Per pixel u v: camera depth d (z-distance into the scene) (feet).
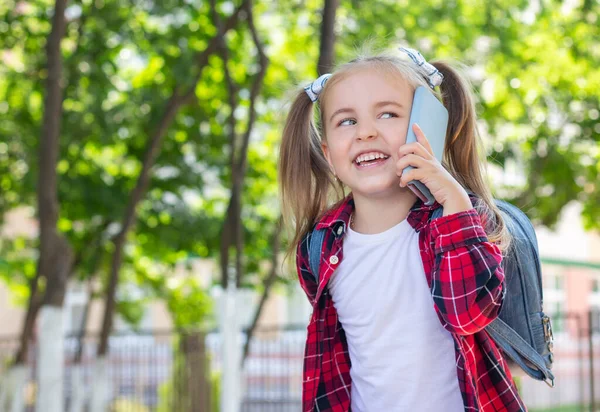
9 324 77.97
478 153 8.39
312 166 8.86
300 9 43.24
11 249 50.47
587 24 46.44
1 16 40.55
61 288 33.22
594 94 48.11
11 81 42.96
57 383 32.94
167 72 39.37
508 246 7.63
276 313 81.30
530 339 7.74
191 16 40.29
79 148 42.39
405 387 7.66
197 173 44.34
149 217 44.50
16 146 43.65
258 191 47.88
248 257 46.85
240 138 45.19
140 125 41.96
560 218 54.03
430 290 7.50
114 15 39.24
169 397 42.19
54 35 32.09
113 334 44.96
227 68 36.14
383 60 7.86
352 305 7.88
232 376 35.99
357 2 38.55
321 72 25.25
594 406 44.19
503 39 43.75
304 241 8.32
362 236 7.84
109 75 40.42
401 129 7.61
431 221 7.32
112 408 43.06
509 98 47.11
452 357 7.61
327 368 8.14
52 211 32.81
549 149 48.80
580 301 81.71
